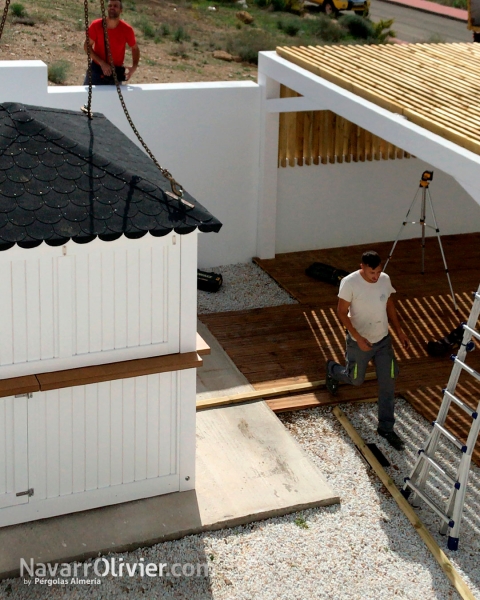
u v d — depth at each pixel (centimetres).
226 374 766
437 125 619
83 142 546
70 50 1569
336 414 709
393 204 1094
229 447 648
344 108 742
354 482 621
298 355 813
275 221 1030
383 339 658
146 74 1549
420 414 724
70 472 547
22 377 509
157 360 539
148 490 577
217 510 570
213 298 938
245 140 977
